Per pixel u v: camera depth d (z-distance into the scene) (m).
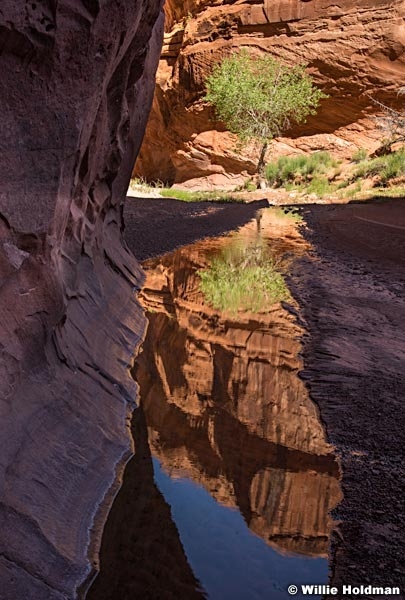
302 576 3.01
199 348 6.76
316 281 10.59
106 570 2.91
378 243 14.78
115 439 4.21
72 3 3.24
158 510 3.47
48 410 3.58
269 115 32.59
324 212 21.89
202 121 36.84
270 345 6.93
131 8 4.20
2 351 3.08
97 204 7.15
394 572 3.09
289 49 33.00
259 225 19.45
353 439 4.55
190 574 2.94
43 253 3.49
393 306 8.93
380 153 30.97
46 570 2.68
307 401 5.31
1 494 2.72
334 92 32.75
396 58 30.73
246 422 4.82
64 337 4.54
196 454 4.20
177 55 38.72
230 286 10.27
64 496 3.22
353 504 3.67
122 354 6.04
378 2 30.61
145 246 14.23
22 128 3.11
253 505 3.60
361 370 6.12
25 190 3.21
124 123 7.66
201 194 32.31
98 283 6.66
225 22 34.72
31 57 3.04
